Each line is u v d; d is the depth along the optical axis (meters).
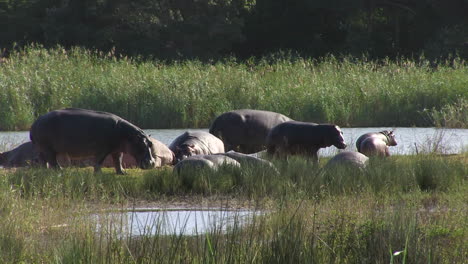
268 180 45.97
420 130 92.62
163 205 41.34
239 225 32.28
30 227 32.81
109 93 105.62
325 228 30.05
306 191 42.00
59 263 25.41
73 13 182.38
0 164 59.75
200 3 186.00
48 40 184.12
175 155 58.56
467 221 31.27
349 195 41.78
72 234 29.77
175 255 24.97
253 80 111.06
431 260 25.61
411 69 118.19
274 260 24.70
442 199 40.06
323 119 103.88
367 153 57.53
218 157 50.41
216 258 24.27
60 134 50.91
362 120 105.00
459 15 194.12
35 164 53.12
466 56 183.62
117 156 53.00
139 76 109.50
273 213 33.72
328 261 25.64
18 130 99.44
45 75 108.69
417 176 46.56
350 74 115.19
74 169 50.97
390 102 106.69
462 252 26.64
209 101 105.19
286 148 55.97
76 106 104.38
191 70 115.81
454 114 97.25
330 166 48.31
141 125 103.50
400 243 26.58
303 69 118.56
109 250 25.38
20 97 102.25
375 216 31.72
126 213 33.00
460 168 49.09
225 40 189.50
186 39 184.25
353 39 199.88
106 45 184.50
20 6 197.88
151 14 181.62
